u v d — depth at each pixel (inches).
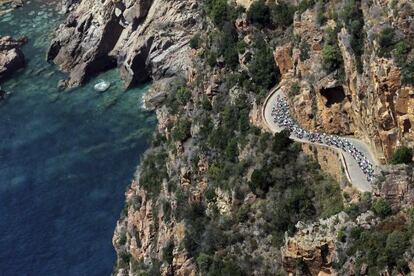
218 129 6594.5
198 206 6441.9
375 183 5093.5
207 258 6008.9
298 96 6181.1
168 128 7258.9
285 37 6550.2
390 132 5246.1
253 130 6284.5
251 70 6648.6
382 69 5137.8
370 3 5541.3
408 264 4712.1
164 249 6505.9
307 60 6136.8
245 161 6151.6
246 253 5836.6
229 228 6087.6
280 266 5585.6
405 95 5068.9
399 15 5137.8
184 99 7249.0
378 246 4842.5
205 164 6535.4
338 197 5526.6
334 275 5054.1
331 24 5989.2
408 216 4899.1
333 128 5964.6
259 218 5885.8
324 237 5108.3
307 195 5674.2
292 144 5984.3
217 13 6993.1
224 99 6796.3
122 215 7652.6
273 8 6648.6
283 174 5880.9
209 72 6998.0
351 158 5669.3
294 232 5403.5
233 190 6136.8
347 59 5713.6
